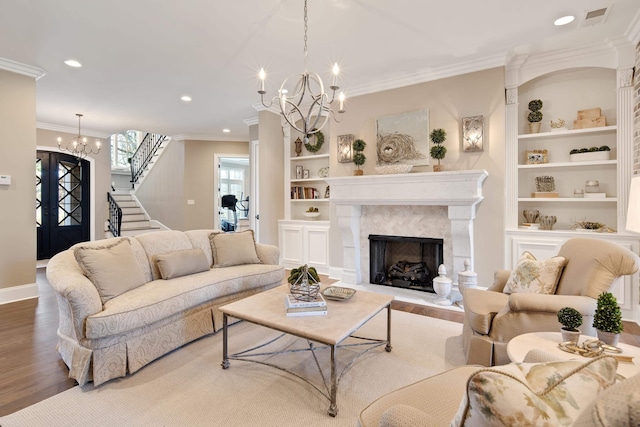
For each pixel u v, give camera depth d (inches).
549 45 135.4
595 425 19.4
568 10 111.3
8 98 149.9
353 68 157.4
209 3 105.7
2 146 148.6
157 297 96.7
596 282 78.8
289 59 146.3
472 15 113.7
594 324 61.6
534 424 22.7
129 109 220.2
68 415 70.8
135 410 72.7
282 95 96.6
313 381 84.6
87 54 141.2
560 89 149.2
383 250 183.5
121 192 369.7
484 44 134.4
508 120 149.3
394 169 160.7
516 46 136.2
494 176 147.2
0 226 148.3
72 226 272.7
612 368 27.7
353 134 184.4
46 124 253.0
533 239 142.1
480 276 150.4
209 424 68.3
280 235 223.3
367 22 117.4
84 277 91.7
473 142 149.3
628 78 129.4
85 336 81.4
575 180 146.9
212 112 227.9
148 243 125.0
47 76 164.6
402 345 106.1
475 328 85.7
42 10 109.0
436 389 48.7
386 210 174.9
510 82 148.9
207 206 308.8
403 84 168.1
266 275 136.1
